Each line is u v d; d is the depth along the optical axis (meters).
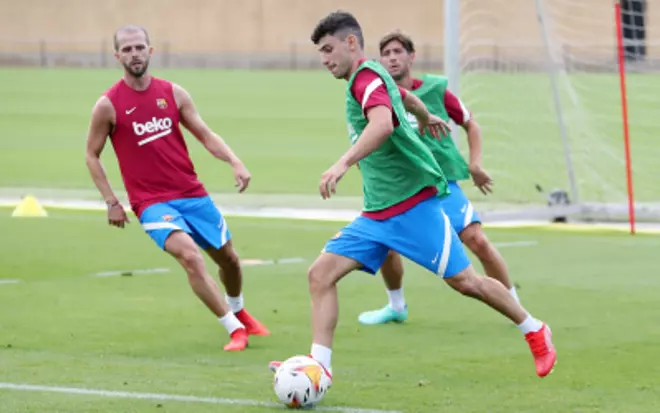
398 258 31.83
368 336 30.61
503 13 71.25
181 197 29.45
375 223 24.11
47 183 69.69
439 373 26.30
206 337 30.48
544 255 45.28
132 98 29.14
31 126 106.94
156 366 26.95
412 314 33.81
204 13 199.88
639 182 60.22
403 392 24.42
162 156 29.25
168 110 29.34
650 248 47.12
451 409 23.00
